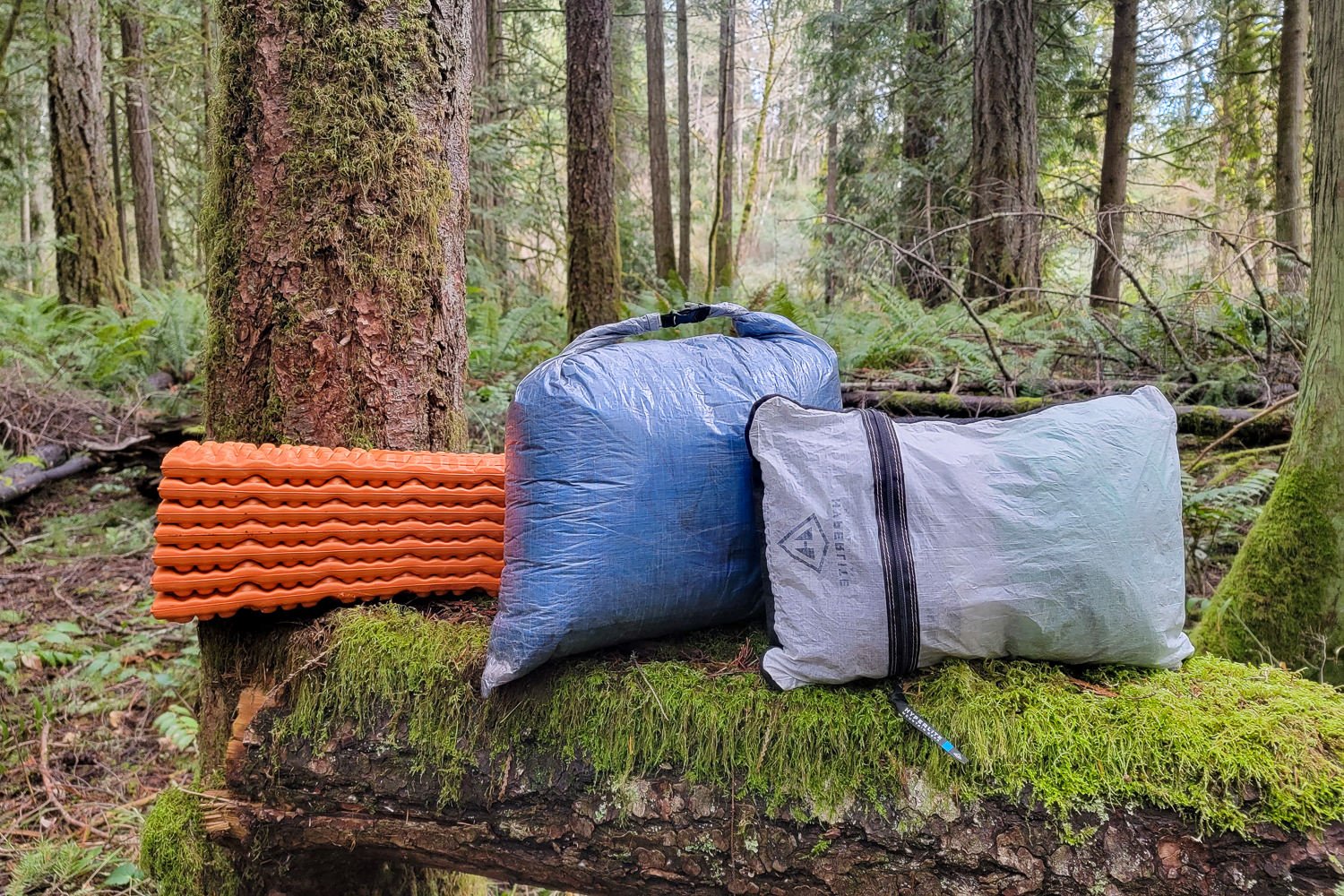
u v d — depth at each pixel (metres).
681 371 1.38
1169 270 4.87
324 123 1.57
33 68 9.03
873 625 1.17
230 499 1.36
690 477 1.29
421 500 1.50
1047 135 8.48
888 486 1.19
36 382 4.75
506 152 8.16
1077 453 1.21
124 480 4.51
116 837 1.98
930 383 4.08
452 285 1.80
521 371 5.18
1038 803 1.13
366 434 1.65
